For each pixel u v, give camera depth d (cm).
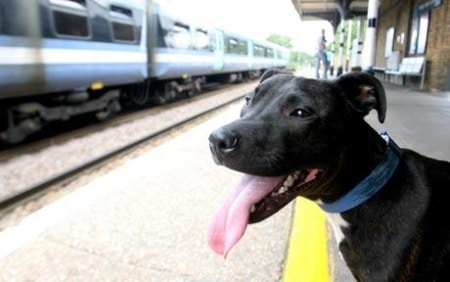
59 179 138
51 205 103
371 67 345
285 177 50
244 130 48
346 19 729
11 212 116
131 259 77
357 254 52
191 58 388
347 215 53
